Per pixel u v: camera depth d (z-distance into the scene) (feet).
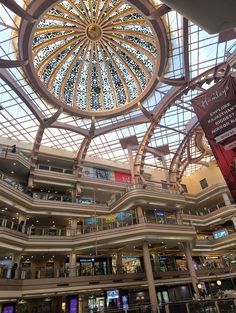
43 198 100.32
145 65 101.86
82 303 95.25
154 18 71.26
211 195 134.31
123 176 137.49
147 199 98.27
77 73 105.29
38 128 112.27
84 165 129.29
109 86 110.63
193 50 92.53
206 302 48.24
